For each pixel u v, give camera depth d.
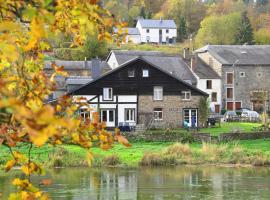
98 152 51.62
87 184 37.53
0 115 5.62
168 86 71.56
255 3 188.75
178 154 50.66
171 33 157.50
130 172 44.09
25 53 6.91
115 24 6.37
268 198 32.25
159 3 193.25
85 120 6.55
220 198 32.34
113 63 94.56
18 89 6.70
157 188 36.19
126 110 70.19
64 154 48.41
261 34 152.25
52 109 3.80
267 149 54.66
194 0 189.25
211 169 46.16
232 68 91.00
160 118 71.44
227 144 54.94
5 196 29.72
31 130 3.71
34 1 5.04
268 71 92.31
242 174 43.16
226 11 183.12
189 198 32.47
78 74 93.81
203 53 95.12
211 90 89.62
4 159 43.06
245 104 91.38
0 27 4.41
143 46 140.25
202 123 72.12
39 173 7.12
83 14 5.49
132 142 59.22
